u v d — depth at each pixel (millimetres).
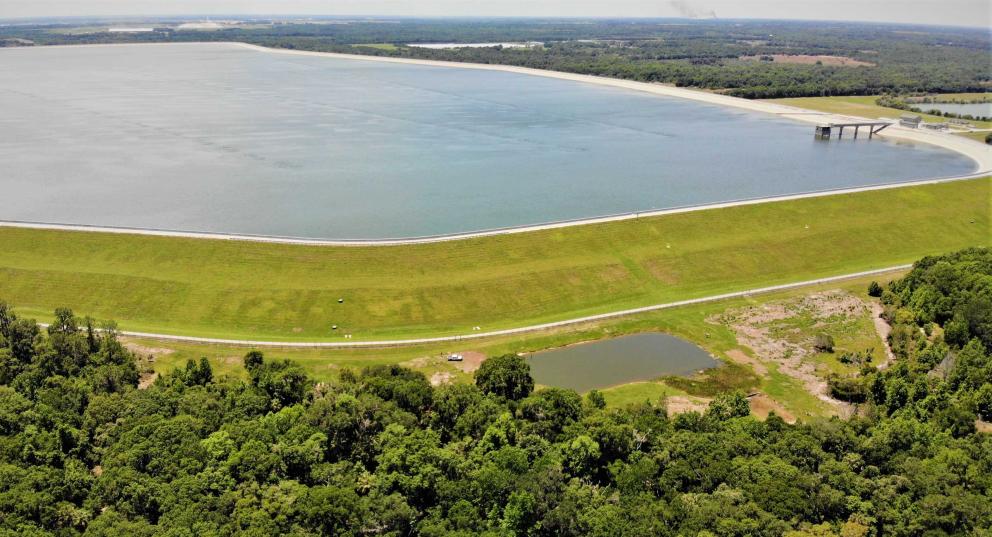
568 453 80562
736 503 72562
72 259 146250
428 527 70062
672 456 81688
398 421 86750
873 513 72062
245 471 75562
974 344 111875
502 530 70375
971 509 69688
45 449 79125
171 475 74750
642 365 118938
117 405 88750
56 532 68438
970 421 90812
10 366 99625
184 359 115250
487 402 90562
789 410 105938
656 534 68125
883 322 135000
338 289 138375
